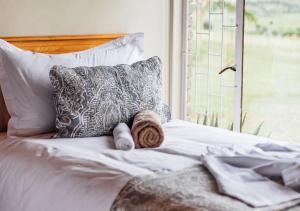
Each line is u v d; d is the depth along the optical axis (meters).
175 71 3.79
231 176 1.86
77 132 2.53
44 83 2.62
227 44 3.54
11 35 2.86
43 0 2.97
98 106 2.55
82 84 2.53
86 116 2.52
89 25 3.22
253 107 3.50
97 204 1.83
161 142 2.42
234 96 3.54
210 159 2.03
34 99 2.59
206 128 2.87
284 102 3.37
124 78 2.69
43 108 2.60
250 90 3.50
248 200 1.65
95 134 2.59
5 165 2.35
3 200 2.31
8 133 2.63
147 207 1.70
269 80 3.41
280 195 1.71
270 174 1.88
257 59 3.44
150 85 2.78
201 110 3.77
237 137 2.65
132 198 1.76
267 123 3.46
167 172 1.97
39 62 2.67
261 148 2.31
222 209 1.58
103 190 1.86
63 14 3.07
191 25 3.74
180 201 1.67
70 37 3.06
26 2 2.90
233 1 3.48
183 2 3.73
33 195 2.12
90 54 2.93
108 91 2.60
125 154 2.26
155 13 3.62
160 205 1.67
